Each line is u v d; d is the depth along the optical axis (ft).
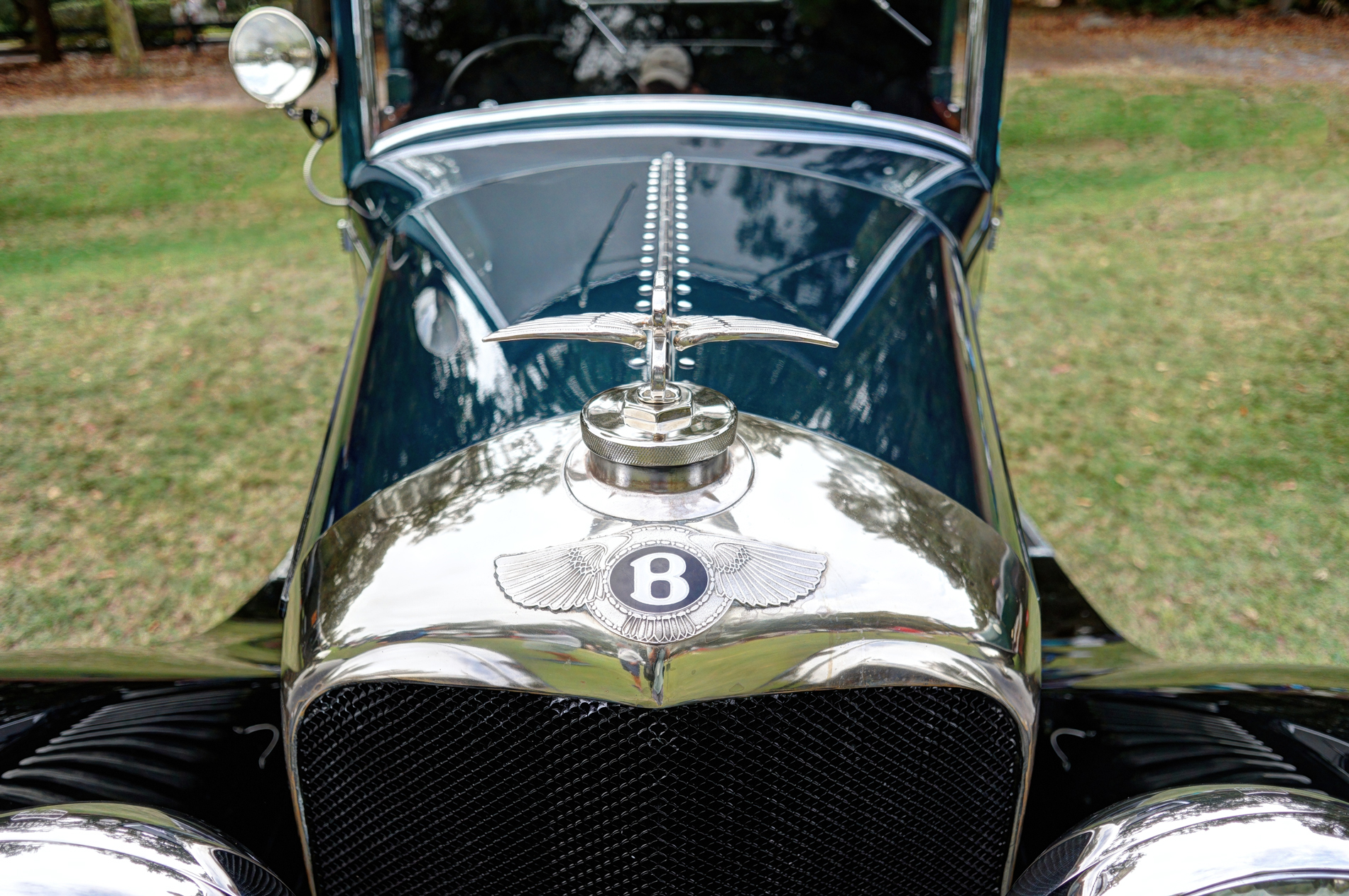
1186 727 5.34
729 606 4.18
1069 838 4.60
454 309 5.78
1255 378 15.30
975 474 5.30
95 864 4.19
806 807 4.58
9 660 5.74
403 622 4.30
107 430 14.05
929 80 8.18
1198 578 10.85
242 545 11.53
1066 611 6.74
